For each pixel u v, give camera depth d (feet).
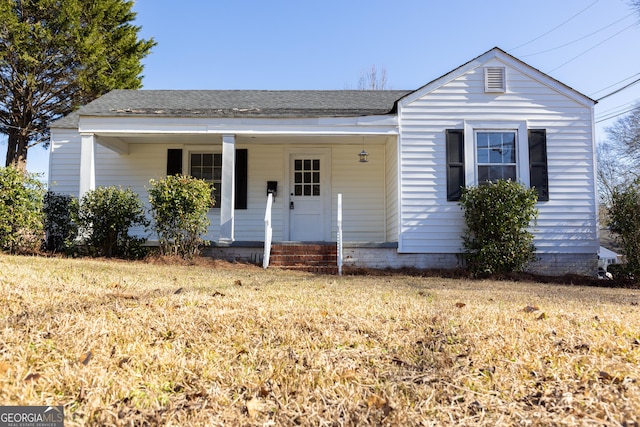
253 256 30.25
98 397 7.03
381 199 37.09
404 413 6.68
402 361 9.02
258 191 37.01
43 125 60.70
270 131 30.81
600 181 91.86
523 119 30.78
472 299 16.56
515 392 7.63
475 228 28.78
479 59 31.04
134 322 10.91
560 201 30.32
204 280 19.62
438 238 30.27
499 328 11.38
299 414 6.75
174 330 10.54
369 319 12.17
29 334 9.56
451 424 6.46
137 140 35.55
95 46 58.65
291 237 36.76
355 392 7.52
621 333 11.19
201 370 8.36
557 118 30.86
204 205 28.73
